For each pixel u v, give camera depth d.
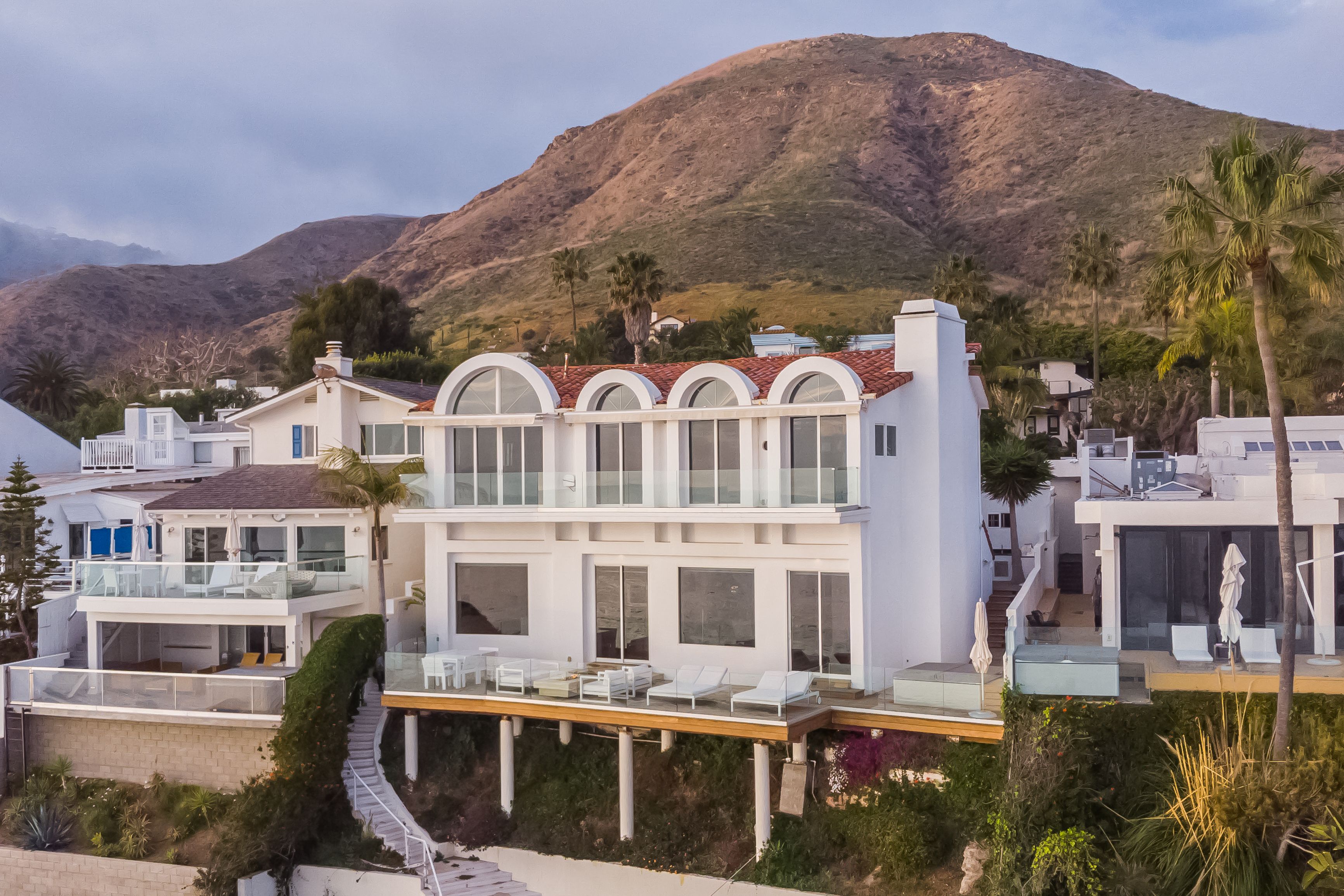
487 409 33.53
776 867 25.23
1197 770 22.20
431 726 31.73
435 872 26.98
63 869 29.36
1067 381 79.06
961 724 24.80
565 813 28.41
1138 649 24.69
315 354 86.56
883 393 28.81
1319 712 22.66
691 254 179.00
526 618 32.94
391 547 37.19
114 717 31.34
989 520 47.81
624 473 31.19
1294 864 21.05
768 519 28.38
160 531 44.94
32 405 98.88
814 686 27.44
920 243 182.12
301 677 29.66
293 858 28.31
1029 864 22.06
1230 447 38.41
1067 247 83.56
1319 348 61.91
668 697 26.50
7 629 36.28
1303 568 27.25
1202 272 22.06
